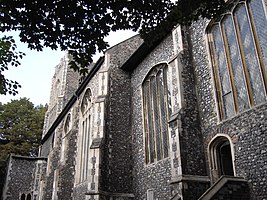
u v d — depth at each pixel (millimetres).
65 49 5660
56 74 36031
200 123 9992
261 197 7293
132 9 5715
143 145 12891
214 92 9719
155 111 12727
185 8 5891
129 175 13133
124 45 16297
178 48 11359
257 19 8664
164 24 6051
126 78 15375
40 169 26078
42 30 5406
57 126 23953
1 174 28109
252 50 8656
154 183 11367
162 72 12719
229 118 8859
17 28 5355
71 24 5457
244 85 8727
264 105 7801
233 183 7574
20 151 31219
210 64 10188
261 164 7469
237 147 8305
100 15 5516
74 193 16250
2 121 33688
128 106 14711
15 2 5168
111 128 13781
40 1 5215
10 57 6430
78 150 17359
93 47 5691
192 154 9344
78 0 5344
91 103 16688
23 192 25203
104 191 12336
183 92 10289
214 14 6027
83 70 5867
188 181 8766
